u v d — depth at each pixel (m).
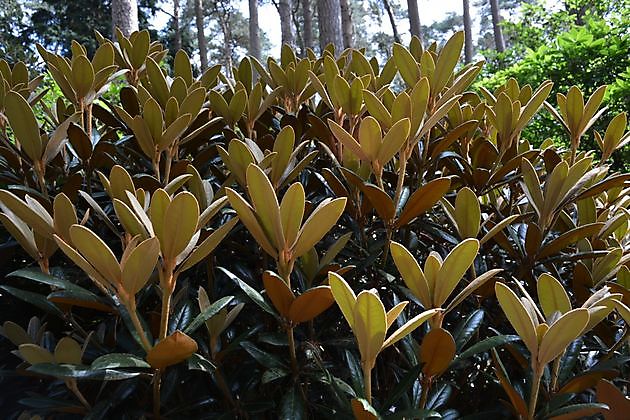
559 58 4.09
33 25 20.80
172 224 0.65
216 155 1.19
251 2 14.46
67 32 20.20
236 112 1.20
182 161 1.05
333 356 0.99
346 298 0.64
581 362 0.96
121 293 0.66
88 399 0.87
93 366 0.66
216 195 0.94
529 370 0.81
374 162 0.88
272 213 0.69
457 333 0.83
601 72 3.95
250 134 1.23
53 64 1.24
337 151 1.12
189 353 0.69
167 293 0.69
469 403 0.97
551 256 1.06
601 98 1.14
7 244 1.02
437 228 1.05
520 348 0.87
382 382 1.00
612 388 0.67
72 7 20.38
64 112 1.38
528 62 4.24
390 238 0.93
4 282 1.13
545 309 0.77
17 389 1.02
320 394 0.91
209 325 0.82
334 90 1.06
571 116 1.17
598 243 1.04
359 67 1.30
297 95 1.34
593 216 1.06
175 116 1.07
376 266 0.98
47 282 0.74
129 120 1.00
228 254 1.07
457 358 0.76
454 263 0.71
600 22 4.35
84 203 1.14
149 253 0.64
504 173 1.09
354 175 0.88
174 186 0.81
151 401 0.86
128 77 1.45
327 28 8.69
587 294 0.94
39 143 0.97
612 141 1.18
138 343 0.79
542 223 0.97
